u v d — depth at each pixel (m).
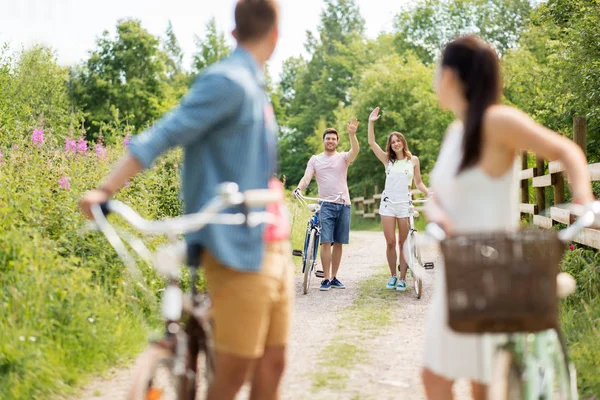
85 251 6.26
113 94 50.09
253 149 2.71
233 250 2.66
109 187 2.53
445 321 2.81
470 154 2.72
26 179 6.88
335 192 8.88
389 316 7.19
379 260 12.52
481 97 2.74
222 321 2.75
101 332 5.12
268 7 2.81
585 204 2.47
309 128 59.84
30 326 4.66
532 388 2.80
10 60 27.80
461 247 2.45
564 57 14.16
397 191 8.71
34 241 5.41
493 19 50.62
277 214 2.91
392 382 4.80
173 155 10.78
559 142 2.61
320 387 4.70
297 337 6.24
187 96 2.63
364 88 38.56
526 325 2.48
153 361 2.59
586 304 5.96
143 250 2.58
